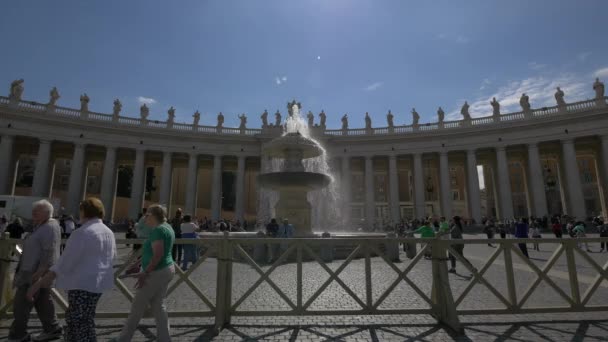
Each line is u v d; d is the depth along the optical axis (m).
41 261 4.10
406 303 6.02
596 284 5.23
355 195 56.38
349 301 6.16
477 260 12.52
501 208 37.53
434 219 14.48
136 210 37.25
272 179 13.94
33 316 5.20
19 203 24.23
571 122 34.66
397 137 41.16
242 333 4.55
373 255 13.31
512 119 37.81
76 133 36.12
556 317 5.24
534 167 35.72
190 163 40.47
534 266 5.18
